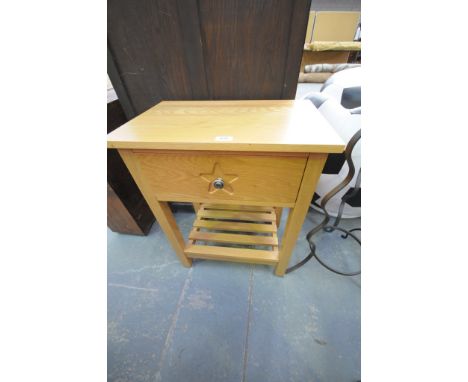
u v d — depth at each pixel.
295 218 0.53
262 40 0.55
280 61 0.58
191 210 1.11
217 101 0.64
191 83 0.66
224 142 0.37
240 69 0.61
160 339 0.66
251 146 0.37
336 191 0.74
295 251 0.89
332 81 0.74
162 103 0.64
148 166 0.47
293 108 0.54
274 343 0.64
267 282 0.79
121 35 0.58
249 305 0.73
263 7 0.50
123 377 0.60
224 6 0.51
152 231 1.03
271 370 0.59
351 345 0.63
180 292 0.78
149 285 0.81
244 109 0.55
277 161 0.41
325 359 0.60
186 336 0.66
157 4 0.52
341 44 1.60
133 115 0.76
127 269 0.86
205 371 0.59
